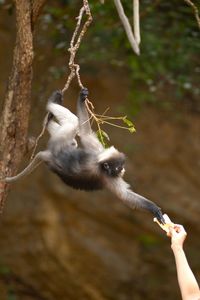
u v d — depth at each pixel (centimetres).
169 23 1337
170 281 1567
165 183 1591
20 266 1556
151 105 1603
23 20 693
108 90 1573
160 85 1429
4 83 1485
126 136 1580
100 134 695
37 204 1551
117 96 1573
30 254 1550
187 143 1616
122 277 1565
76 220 1570
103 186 683
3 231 1547
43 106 1398
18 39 704
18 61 706
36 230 1553
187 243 1588
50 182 1555
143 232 1585
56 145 706
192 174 1605
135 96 1388
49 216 1553
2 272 1551
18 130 718
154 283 1567
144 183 1581
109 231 1584
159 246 1581
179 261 617
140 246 1584
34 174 1553
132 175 1578
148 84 1392
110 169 676
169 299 1561
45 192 1557
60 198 1558
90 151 702
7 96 718
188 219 1580
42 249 1551
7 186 720
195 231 1584
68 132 707
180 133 1617
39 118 1418
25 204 1548
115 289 1565
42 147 1416
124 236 1587
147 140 1597
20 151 724
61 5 1462
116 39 1238
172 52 1298
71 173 688
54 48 1323
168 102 1543
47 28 1386
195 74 1440
